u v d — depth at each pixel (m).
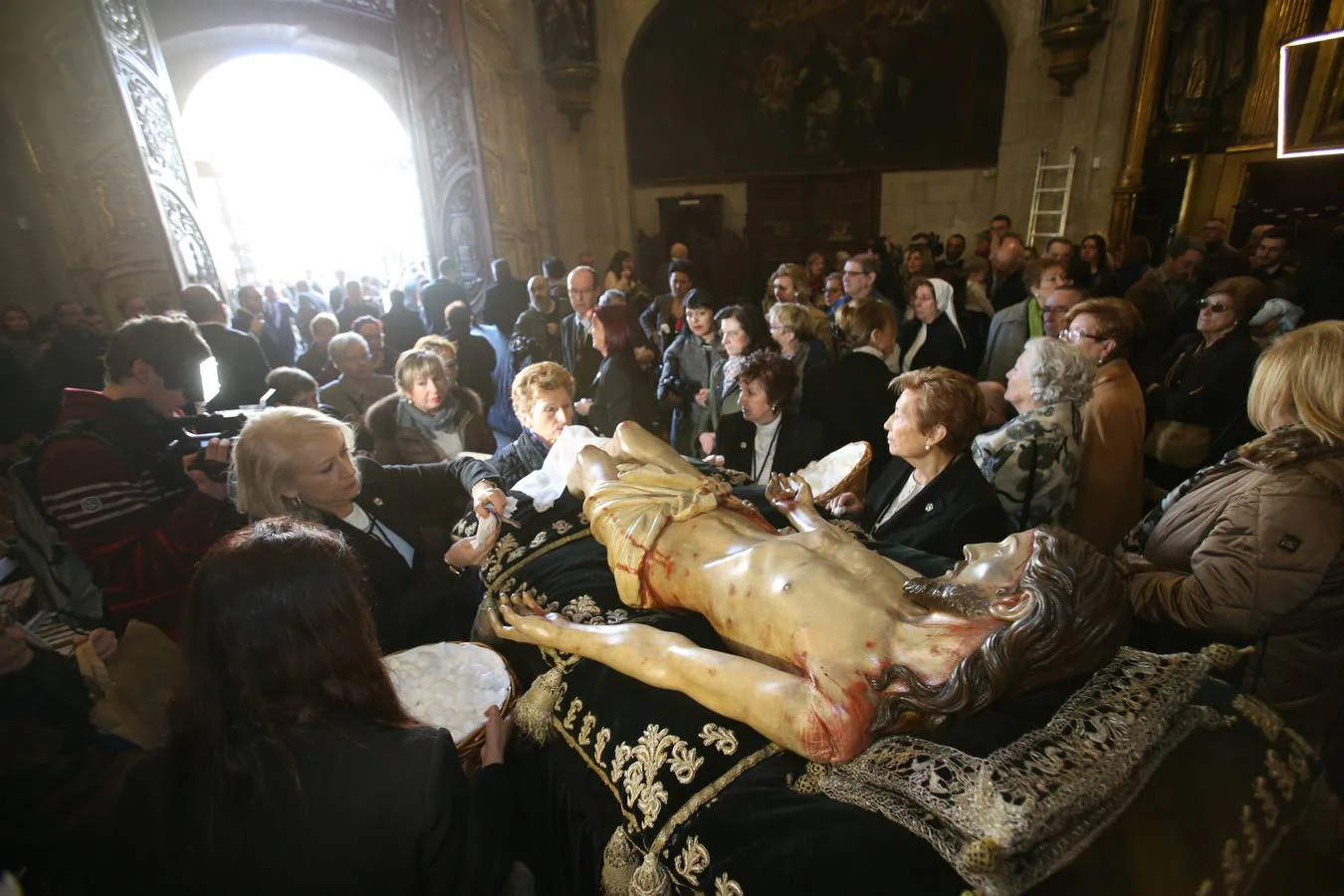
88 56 5.84
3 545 1.64
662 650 1.14
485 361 3.86
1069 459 1.72
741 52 8.75
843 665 1.00
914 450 1.59
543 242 8.98
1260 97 6.31
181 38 8.77
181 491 1.60
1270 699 1.31
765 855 0.84
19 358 4.78
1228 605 1.21
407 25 6.92
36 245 6.06
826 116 8.78
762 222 9.38
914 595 1.08
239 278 14.38
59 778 1.03
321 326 4.02
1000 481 1.75
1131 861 0.77
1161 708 0.88
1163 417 2.66
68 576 1.54
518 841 1.51
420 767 0.74
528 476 1.83
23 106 5.77
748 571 1.22
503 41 8.14
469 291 7.45
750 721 1.01
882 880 0.77
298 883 0.70
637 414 3.02
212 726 0.70
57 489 1.46
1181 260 4.25
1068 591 0.90
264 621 0.71
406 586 1.52
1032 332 3.25
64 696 1.10
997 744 0.88
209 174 13.29
